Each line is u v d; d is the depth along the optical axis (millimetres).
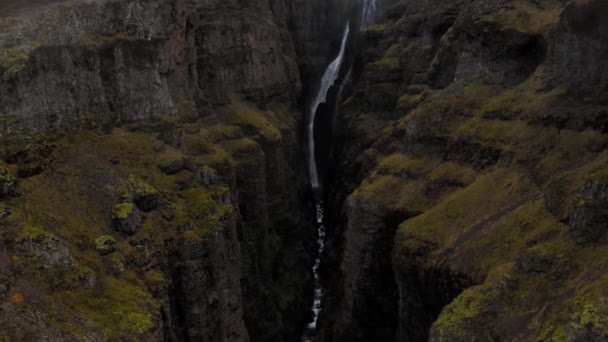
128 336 42500
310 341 85062
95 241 48688
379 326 72438
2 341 36719
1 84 50594
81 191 52656
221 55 93625
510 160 62531
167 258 53500
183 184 60594
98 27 61312
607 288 39594
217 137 83938
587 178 48594
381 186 74375
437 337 46875
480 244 55031
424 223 62469
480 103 73125
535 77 68562
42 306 40500
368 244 73188
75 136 56469
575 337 37969
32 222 45812
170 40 73000
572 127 59219
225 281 59094
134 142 60844
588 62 60625
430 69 90562
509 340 43125
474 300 47781
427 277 58250
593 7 59844
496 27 74438
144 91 64438
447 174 68688
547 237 49719
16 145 50656
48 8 58688
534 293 44906
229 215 61156
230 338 60562
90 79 59031
